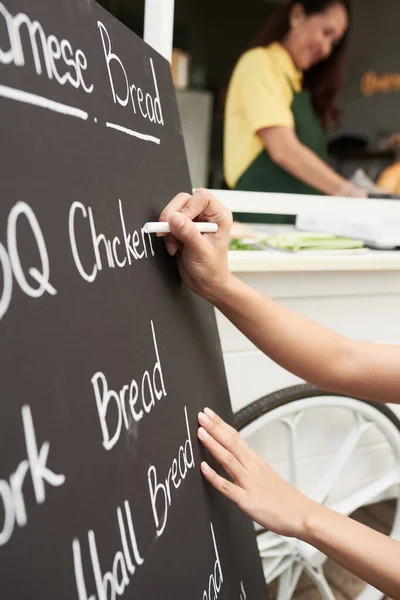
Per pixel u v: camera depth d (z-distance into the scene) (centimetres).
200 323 70
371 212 144
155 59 66
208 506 64
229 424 75
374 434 130
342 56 224
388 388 72
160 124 64
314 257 102
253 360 108
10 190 34
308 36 212
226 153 234
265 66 213
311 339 72
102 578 40
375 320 119
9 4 35
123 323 48
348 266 105
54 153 39
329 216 132
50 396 36
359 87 263
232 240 111
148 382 52
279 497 65
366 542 60
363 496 125
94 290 43
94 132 45
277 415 107
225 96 260
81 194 42
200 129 258
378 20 254
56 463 36
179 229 57
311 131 233
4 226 33
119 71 53
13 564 32
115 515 43
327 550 62
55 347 37
